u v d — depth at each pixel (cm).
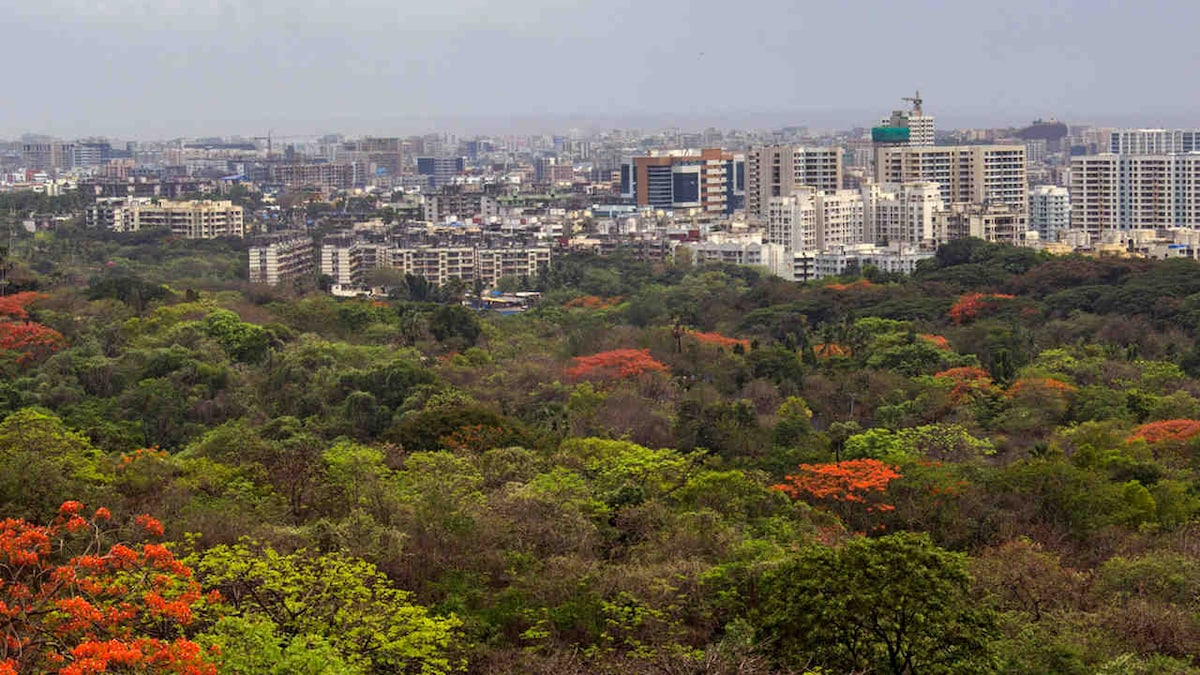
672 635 12862
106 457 18325
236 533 14662
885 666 11862
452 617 12369
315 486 16838
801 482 18350
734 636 12212
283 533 14400
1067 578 14988
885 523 17762
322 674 10194
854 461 18812
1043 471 18138
